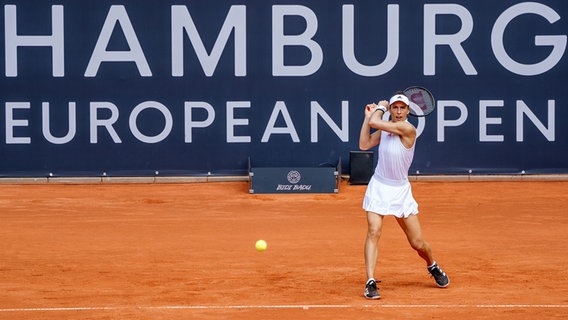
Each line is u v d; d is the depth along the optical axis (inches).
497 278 1514.5
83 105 3294.8
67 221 2486.5
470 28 3299.7
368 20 3302.2
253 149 3314.5
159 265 1690.5
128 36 3289.9
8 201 2942.9
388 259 1742.1
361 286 1437.0
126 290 1414.9
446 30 3302.2
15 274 1589.6
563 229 2274.9
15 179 3287.4
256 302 1300.4
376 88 3314.5
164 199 2992.1
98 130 3302.2
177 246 1967.3
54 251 1895.9
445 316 1196.5
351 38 3302.2
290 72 3304.6
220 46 3302.2
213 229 2297.0
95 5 3284.9
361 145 1353.3
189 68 3299.7
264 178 3110.2
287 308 1251.8
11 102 3280.0
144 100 3302.2
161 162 3314.5
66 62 3287.4
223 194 3095.5
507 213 2640.3
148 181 3307.1
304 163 3316.9
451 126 3304.6
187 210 2758.4
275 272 1594.5
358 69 3309.5
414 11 3302.2
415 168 3312.0
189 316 1203.9
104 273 1595.7
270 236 2143.2
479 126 3307.1
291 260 1747.0
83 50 3287.4
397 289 1403.8
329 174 3120.1
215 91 3304.6
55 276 1563.7
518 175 3312.0
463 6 3299.7
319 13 3299.7
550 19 3299.7
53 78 3284.9
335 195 3073.3
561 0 3299.7
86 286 1456.7
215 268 1646.2
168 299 1331.2
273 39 3299.7
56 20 3280.0
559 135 3312.0
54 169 3299.7
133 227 2345.0
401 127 1302.9
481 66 3304.6
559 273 1571.1
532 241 2038.6
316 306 1264.8
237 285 1453.0
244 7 3297.2
